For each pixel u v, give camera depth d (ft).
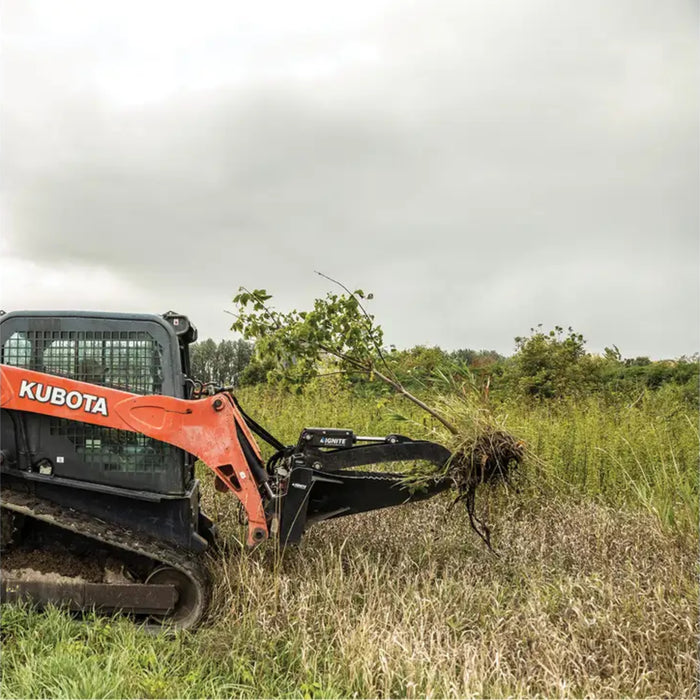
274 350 19.10
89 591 14.65
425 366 23.03
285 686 12.42
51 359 15.35
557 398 36.81
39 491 15.42
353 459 16.65
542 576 16.38
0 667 12.35
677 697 12.04
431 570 16.35
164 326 15.37
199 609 14.76
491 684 12.15
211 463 15.16
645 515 20.26
